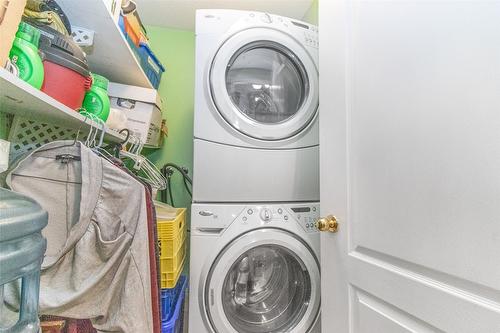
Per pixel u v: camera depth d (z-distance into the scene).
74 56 0.83
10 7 0.56
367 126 0.85
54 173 0.78
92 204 0.75
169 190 1.91
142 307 0.75
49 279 0.73
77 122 0.94
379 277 0.78
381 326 0.77
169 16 1.92
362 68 0.88
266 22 1.34
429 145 0.64
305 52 1.38
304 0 1.81
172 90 2.01
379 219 0.79
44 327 0.75
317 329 1.25
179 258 1.25
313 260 1.26
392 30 0.76
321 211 1.07
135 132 1.44
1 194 0.55
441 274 0.61
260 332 1.23
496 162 0.51
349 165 0.93
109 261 0.75
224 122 1.27
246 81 1.43
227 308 1.23
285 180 1.34
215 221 1.20
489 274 0.52
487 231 0.52
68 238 0.73
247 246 1.19
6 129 0.88
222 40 1.28
